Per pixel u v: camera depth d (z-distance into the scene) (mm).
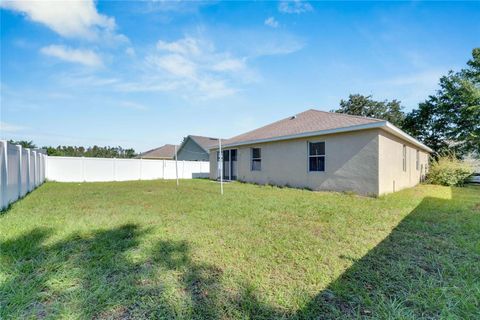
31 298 2025
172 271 2547
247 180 13164
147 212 5363
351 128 8055
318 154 9555
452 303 1945
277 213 5246
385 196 7473
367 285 2260
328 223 4441
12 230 3836
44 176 13180
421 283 2250
